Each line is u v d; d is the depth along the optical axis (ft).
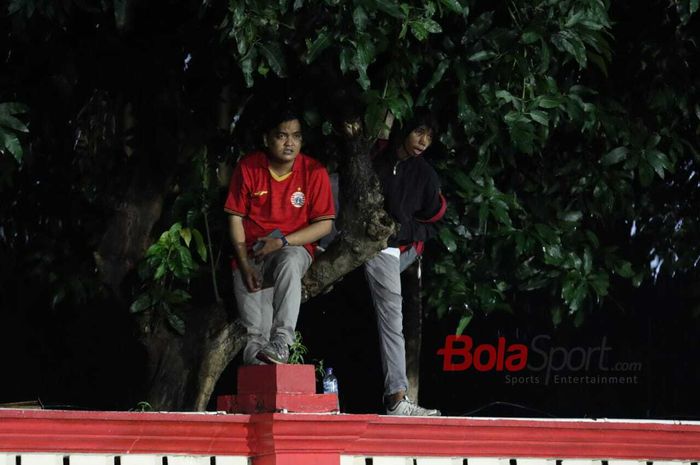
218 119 90.99
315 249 82.69
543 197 98.12
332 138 88.53
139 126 90.27
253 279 74.38
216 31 86.79
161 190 89.56
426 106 85.61
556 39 80.48
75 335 96.17
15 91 89.86
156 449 64.23
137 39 88.38
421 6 78.28
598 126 94.68
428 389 114.52
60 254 92.43
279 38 78.38
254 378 67.67
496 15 84.58
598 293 96.43
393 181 82.89
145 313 86.53
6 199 94.48
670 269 107.86
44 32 83.92
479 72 82.58
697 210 107.34
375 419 68.13
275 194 75.77
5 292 97.50
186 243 83.97
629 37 99.04
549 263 94.12
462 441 71.36
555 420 74.13
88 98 92.02
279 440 65.21
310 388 67.21
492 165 95.81
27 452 61.21
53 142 92.73
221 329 87.61
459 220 92.79
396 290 82.28
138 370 89.25
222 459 66.18
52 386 98.84
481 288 96.02
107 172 91.35
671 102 97.71
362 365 106.83
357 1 74.43
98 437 62.54
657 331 118.93
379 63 82.23
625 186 98.43
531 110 82.84
